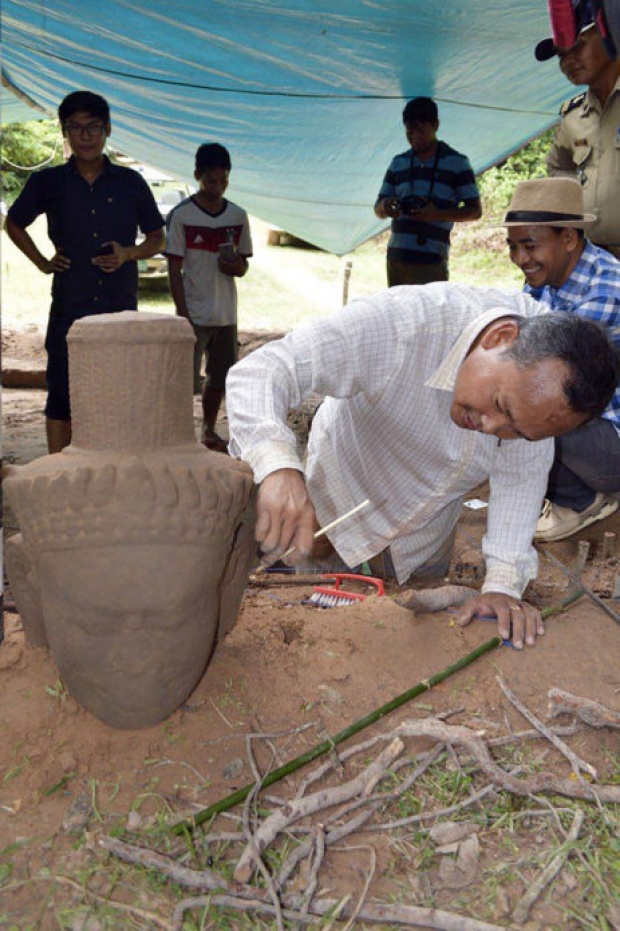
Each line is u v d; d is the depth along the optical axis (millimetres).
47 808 2031
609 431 3787
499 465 2752
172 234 6621
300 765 2172
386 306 2551
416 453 2947
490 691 2529
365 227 9758
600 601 2893
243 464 2154
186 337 2096
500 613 2725
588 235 4730
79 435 2119
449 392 2691
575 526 4117
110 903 1798
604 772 2301
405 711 2434
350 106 7000
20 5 5312
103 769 2154
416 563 3559
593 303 3791
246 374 2373
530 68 6289
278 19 5316
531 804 2162
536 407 2133
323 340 2459
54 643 2127
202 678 2439
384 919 1798
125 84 6758
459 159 6754
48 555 2010
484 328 2414
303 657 2592
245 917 1798
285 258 17000
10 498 2008
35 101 7801
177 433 2129
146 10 5254
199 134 7762
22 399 8883
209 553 2062
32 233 15617
